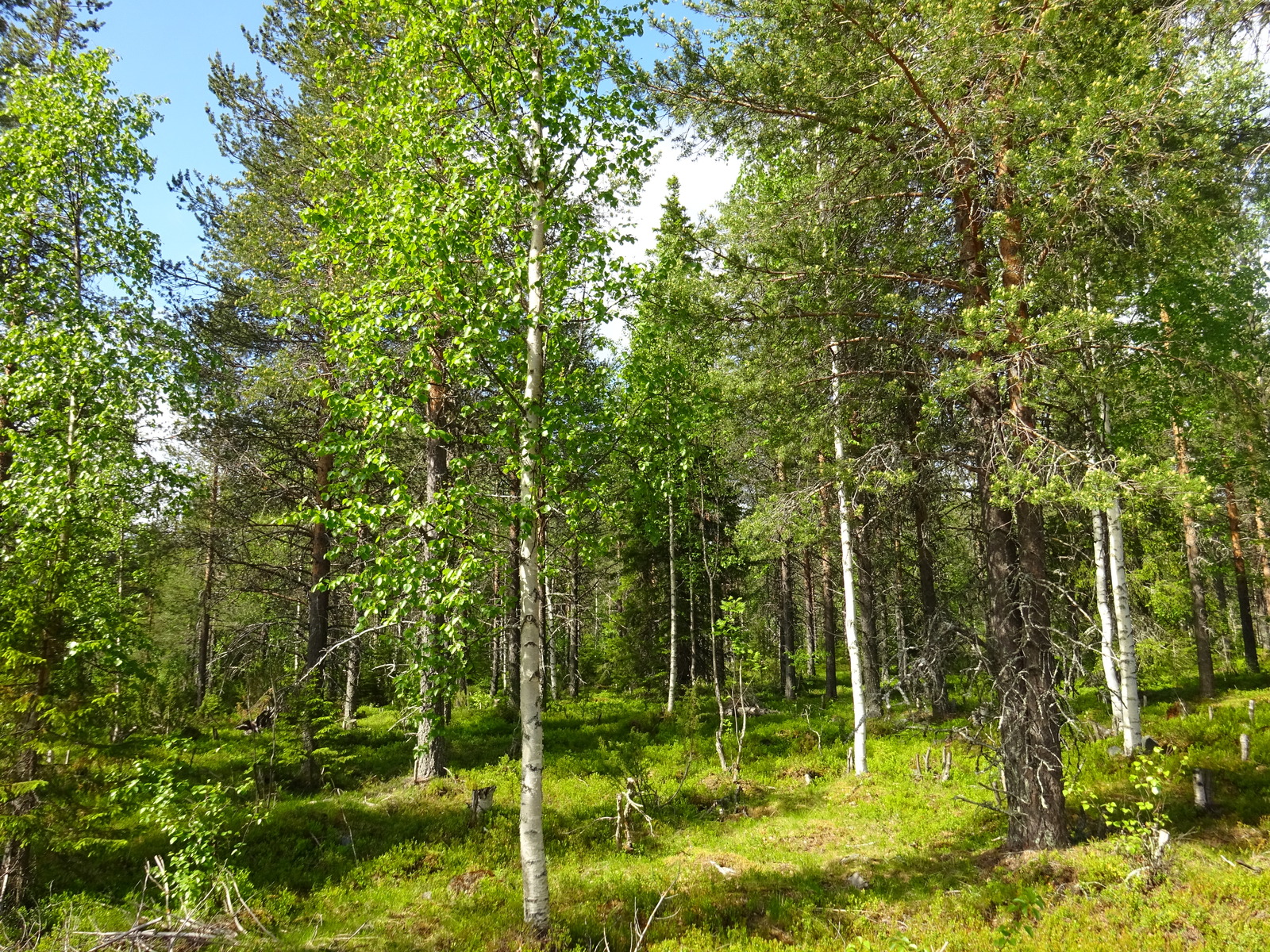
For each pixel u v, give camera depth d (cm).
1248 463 1202
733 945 707
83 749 803
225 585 2111
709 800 1246
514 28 891
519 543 905
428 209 818
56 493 953
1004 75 769
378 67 952
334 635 2042
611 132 872
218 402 1491
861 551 1577
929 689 1616
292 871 916
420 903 839
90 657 873
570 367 953
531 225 887
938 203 912
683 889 866
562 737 1627
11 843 768
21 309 1164
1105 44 724
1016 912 705
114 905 803
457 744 1542
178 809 838
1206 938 612
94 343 1115
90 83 1229
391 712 1850
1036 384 775
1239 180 773
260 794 1170
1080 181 718
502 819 1083
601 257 868
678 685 2303
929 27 748
